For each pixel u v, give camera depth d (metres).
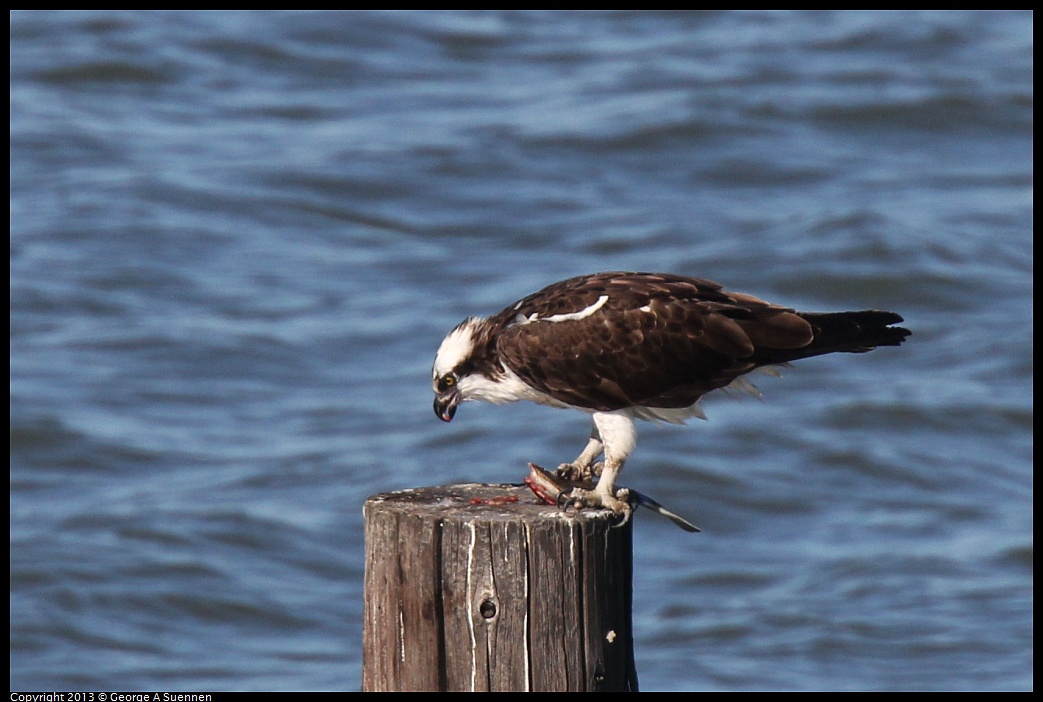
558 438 18.08
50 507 17.03
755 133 26.86
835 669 13.98
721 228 23.64
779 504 17.20
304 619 15.09
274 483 17.45
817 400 19.48
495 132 27.02
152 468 17.91
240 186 25.09
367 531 6.88
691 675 13.87
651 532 16.75
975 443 18.52
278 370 20.02
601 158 26.17
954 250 22.83
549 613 6.60
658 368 8.11
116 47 30.31
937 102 27.72
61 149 26.50
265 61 30.45
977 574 15.67
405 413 18.92
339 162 25.88
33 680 13.68
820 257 22.47
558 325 8.21
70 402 19.06
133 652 14.52
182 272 22.59
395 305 21.52
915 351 20.75
